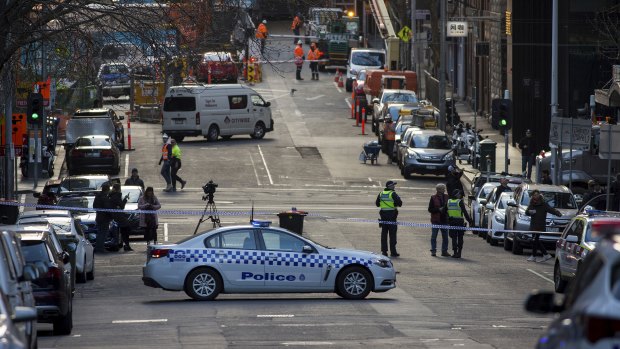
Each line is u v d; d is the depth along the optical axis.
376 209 146.25
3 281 39.38
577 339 25.94
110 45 96.12
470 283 88.06
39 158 169.50
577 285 28.92
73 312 71.81
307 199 154.88
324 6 114.81
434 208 107.44
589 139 120.88
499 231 110.44
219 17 100.31
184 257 76.31
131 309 72.69
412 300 77.25
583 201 123.38
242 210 142.50
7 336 29.86
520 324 64.56
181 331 61.03
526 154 169.00
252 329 61.53
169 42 94.00
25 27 94.31
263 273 76.62
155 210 113.56
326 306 73.38
